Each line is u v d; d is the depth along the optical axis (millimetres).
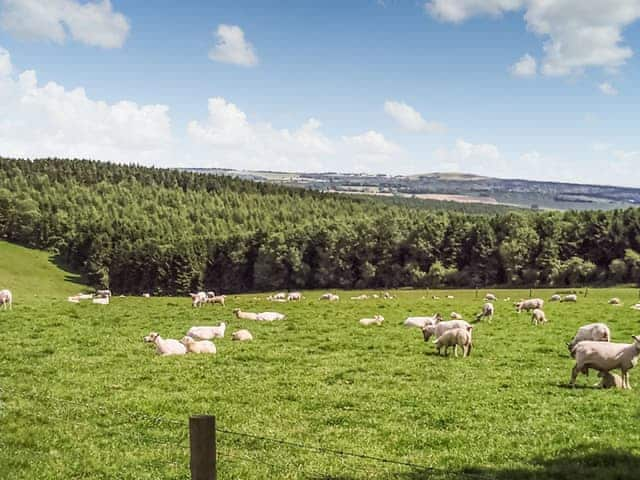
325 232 139125
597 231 127562
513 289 118312
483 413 17359
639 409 17578
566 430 15500
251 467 13094
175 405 18141
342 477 12508
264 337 33438
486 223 133125
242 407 18125
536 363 25719
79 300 62812
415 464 13289
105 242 142375
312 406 18281
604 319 41719
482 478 12266
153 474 12703
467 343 27594
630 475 12227
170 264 138875
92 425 15984
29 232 161625
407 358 26922
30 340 30406
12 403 17969
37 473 12711
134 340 31203
